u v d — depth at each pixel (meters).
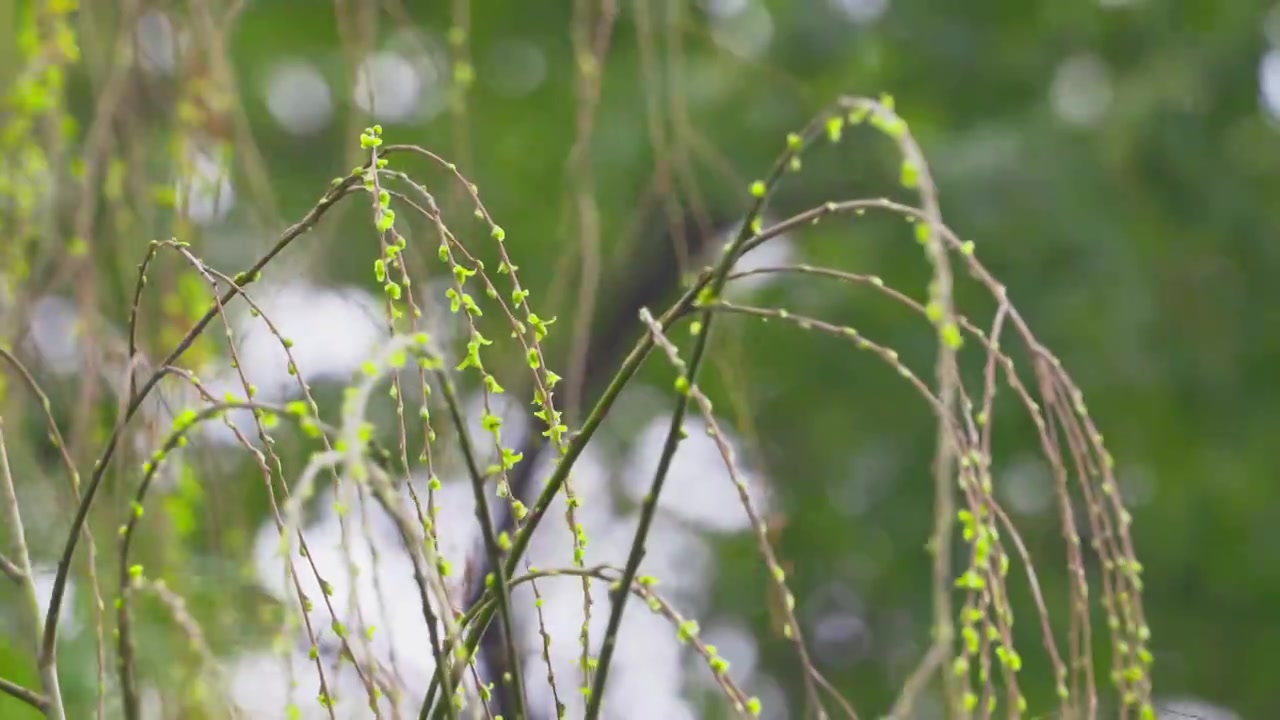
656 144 3.63
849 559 7.36
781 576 1.78
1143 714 1.86
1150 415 7.21
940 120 6.96
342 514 1.55
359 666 1.86
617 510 6.50
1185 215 6.77
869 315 7.01
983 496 1.78
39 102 3.43
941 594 1.56
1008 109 6.87
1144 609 7.59
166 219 3.90
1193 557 7.57
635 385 7.46
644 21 3.67
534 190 6.81
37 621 2.16
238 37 6.74
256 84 6.73
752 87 6.56
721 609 7.62
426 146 6.61
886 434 7.21
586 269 3.38
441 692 1.82
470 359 1.99
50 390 3.46
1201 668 7.59
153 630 3.05
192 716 2.69
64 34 3.49
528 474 3.46
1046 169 6.40
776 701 7.59
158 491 3.13
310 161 6.71
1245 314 7.07
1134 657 1.95
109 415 3.66
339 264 4.68
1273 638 7.58
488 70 7.14
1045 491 6.64
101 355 3.37
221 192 3.50
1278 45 6.71
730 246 1.80
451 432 2.53
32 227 3.43
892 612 7.40
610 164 6.36
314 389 3.79
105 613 3.06
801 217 1.78
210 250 4.10
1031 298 6.37
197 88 3.55
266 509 3.91
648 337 1.87
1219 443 7.34
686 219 6.50
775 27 6.64
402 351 1.61
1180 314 7.02
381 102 5.58
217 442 3.44
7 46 3.65
